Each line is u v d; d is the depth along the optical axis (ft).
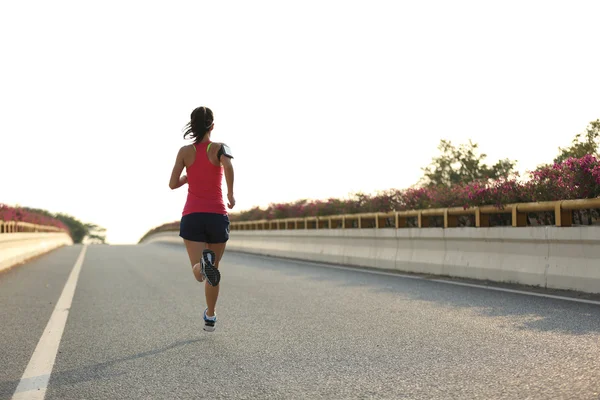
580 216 32.14
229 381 14.10
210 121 18.88
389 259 46.39
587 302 24.50
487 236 34.45
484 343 17.22
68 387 13.84
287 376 14.40
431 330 19.62
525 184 34.22
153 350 17.72
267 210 94.68
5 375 14.99
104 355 17.16
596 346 16.16
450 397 12.19
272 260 63.67
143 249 108.27
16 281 39.91
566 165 31.89
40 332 20.86
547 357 15.14
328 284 35.55
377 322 21.54
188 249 18.78
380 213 48.88
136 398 12.90
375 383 13.52
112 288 35.14
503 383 13.00
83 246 132.98
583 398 11.66
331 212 68.85
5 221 64.69
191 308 26.37
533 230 30.63
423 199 49.55
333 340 18.53
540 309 23.09
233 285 35.58
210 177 18.63
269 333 19.97
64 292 33.17
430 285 33.40
